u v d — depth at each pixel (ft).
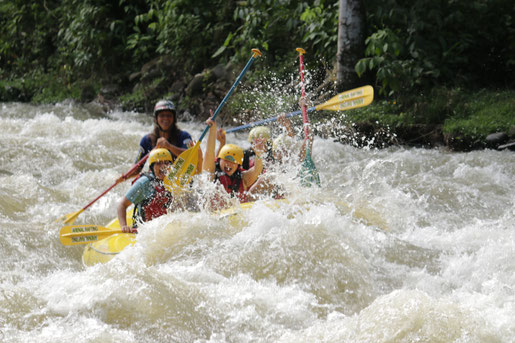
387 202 35.53
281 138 33.99
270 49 74.08
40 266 28.45
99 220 35.96
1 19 104.58
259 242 26.50
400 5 64.49
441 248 28.89
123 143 54.90
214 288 23.35
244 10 73.97
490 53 66.95
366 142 57.77
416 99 60.23
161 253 26.76
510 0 67.31
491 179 43.98
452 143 53.78
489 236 30.17
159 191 29.78
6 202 36.60
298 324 21.66
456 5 65.26
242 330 21.02
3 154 49.01
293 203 29.91
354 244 27.07
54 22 98.84
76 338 19.20
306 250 25.91
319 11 66.64
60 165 48.19
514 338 18.93
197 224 27.91
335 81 63.87
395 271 25.99
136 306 21.22
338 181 44.91
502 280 24.50
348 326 20.10
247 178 32.27
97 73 90.02
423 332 18.81
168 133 35.24
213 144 31.58
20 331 19.67
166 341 20.16
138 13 89.97
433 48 63.21
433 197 40.22
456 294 23.18
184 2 81.66
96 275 22.76
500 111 55.62
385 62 61.21
